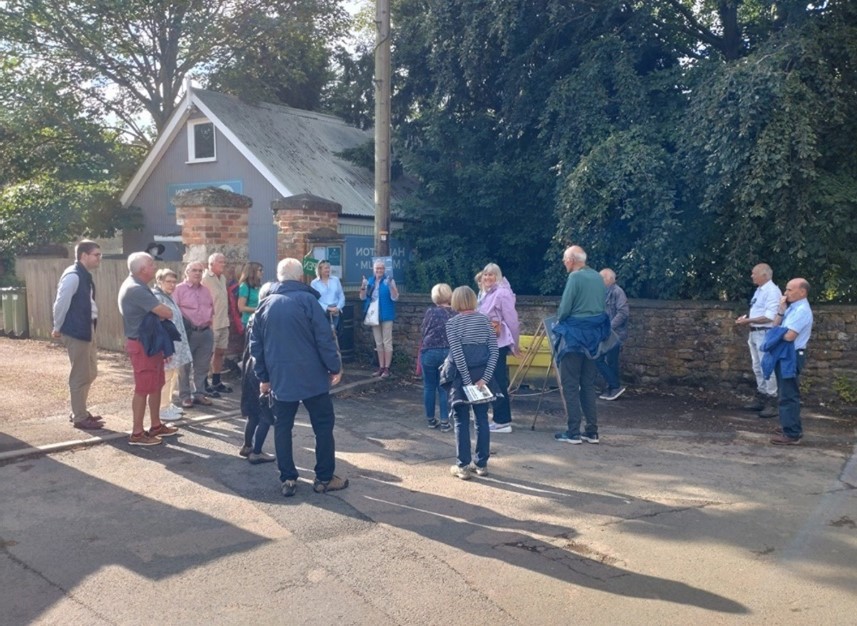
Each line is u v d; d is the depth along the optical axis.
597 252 11.65
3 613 4.08
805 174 9.48
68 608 4.14
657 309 10.71
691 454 7.46
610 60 12.31
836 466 7.04
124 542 5.02
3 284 17.73
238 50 20.17
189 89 16.98
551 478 6.61
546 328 8.27
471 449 7.23
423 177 14.98
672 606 4.26
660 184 10.72
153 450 7.14
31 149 20.47
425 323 8.38
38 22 18.75
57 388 9.66
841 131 10.42
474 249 15.11
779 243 9.88
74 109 19.86
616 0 12.26
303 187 15.90
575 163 12.05
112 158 21.27
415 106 15.96
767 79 9.66
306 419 8.59
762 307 9.22
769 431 8.45
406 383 11.05
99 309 12.85
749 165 9.84
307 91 22.59
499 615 4.13
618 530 5.39
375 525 5.40
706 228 11.02
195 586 4.42
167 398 8.09
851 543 5.18
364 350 12.31
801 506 5.92
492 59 13.69
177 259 18.12
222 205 10.48
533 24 13.06
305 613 4.12
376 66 11.64
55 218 18.36
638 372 10.91
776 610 4.23
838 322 9.73
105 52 19.42
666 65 13.49
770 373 7.95
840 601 4.34
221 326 9.47
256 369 6.15
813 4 10.53
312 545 5.03
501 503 5.93
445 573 4.63
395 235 15.84
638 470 6.88
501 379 8.26
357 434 8.07
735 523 5.54
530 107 13.37
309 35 20.31
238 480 6.35
